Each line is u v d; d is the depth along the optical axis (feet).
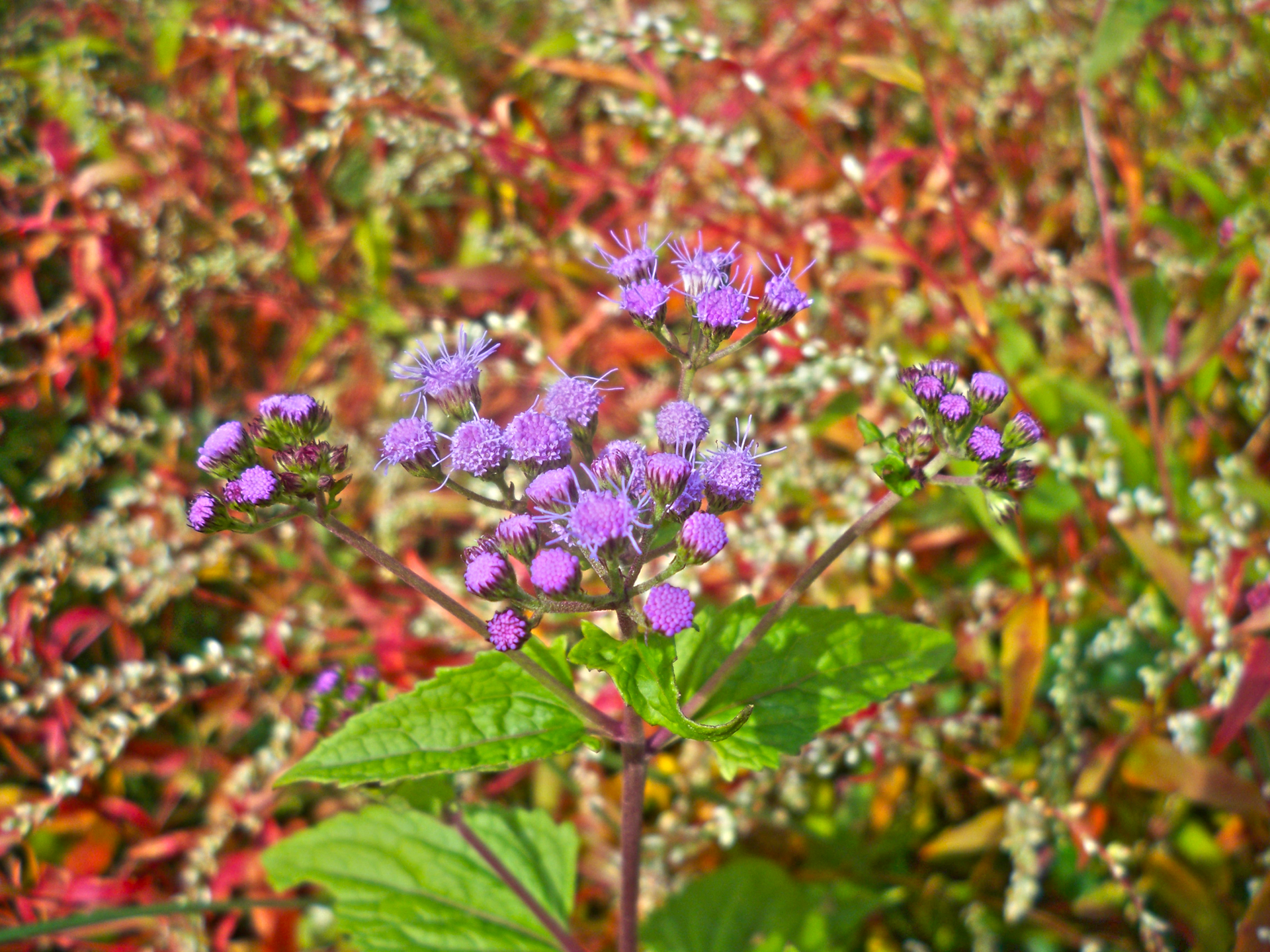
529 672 0.53
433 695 0.55
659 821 0.77
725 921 0.74
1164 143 1.00
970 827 0.77
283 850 0.65
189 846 0.80
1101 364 0.92
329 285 1.04
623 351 0.93
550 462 0.53
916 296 0.90
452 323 0.99
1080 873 0.76
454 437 0.53
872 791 0.80
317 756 0.52
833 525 0.81
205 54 1.07
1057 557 0.84
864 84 1.09
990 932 0.75
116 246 0.99
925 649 0.58
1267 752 0.73
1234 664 0.67
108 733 0.76
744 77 0.83
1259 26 0.98
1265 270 0.80
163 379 0.99
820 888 0.76
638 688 0.49
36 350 0.96
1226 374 0.91
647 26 0.85
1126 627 0.72
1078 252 1.02
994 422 0.81
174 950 0.75
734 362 0.90
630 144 1.05
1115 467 0.72
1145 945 0.69
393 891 0.64
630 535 0.47
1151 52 1.02
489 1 1.21
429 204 1.07
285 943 0.76
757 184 0.86
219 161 1.07
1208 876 0.74
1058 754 0.73
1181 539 0.78
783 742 0.56
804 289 0.89
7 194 1.00
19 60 1.01
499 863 0.66
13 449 0.93
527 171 0.97
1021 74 1.07
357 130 1.05
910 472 0.52
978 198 1.05
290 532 0.91
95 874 0.79
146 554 0.86
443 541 0.95
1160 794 0.77
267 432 0.54
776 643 0.59
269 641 0.84
